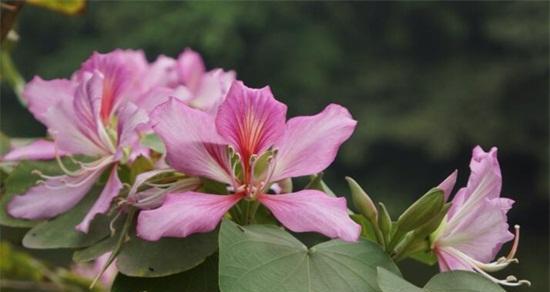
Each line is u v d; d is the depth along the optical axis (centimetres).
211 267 88
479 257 89
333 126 89
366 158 1205
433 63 1285
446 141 1169
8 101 1146
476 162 89
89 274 136
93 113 93
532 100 1211
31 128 1145
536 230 1223
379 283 82
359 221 92
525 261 1159
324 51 1286
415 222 88
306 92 1284
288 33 1291
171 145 88
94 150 94
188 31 1257
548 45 1211
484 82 1218
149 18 1282
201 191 89
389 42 1302
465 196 89
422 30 1299
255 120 88
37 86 98
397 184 1196
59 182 93
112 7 1290
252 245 84
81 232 91
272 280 83
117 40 1280
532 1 1227
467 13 1288
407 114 1219
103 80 95
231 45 1251
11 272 133
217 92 104
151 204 89
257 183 88
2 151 108
